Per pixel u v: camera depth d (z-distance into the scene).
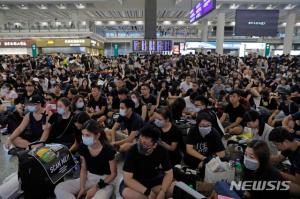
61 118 4.08
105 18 28.56
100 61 16.64
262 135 3.91
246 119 4.07
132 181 2.84
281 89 7.73
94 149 3.08
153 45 15.55
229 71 13.19
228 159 3.35
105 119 5.40
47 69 12.97
